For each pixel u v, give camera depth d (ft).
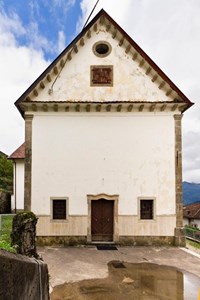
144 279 24.68
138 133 39.93
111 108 39.83
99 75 40.50
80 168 39.09
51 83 39.96
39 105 38.93
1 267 8.11
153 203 38.91
